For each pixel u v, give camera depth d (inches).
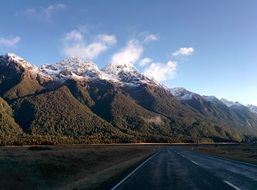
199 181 857.5
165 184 816.9
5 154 1520.7
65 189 769.6
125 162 1886.1
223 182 821.9
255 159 1870.1
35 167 1036.5
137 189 738.2
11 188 739.4
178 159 1958.7
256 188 713.0
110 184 837.8
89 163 1603.1
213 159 1916.8
